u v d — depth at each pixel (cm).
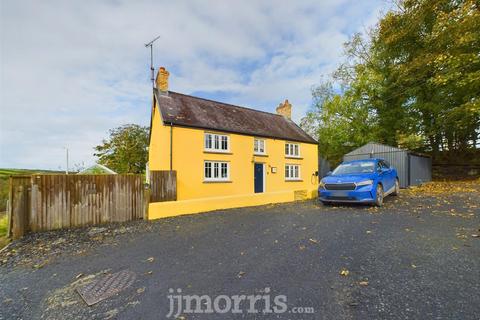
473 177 1620
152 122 1712
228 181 1538
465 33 1258
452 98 1641
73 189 742
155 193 1108
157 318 279
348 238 518
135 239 609
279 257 437
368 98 2181
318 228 612
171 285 355
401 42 1838
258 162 1714
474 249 411
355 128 2206
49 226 702
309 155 2091
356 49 2277
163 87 1614
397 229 557
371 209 808
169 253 493
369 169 930
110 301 325
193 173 1388
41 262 485
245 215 845
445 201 853
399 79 1789
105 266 446
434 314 250
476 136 1784
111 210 800
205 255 470
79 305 321
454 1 1409
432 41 1521
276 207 992
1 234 678
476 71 1315
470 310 252
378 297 289
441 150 1973
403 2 1673
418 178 1488
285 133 1972
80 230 706
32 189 680
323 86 2477
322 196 915
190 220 798
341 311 267
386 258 399
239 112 1936
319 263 400
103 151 2783
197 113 1579
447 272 338
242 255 459
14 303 337
